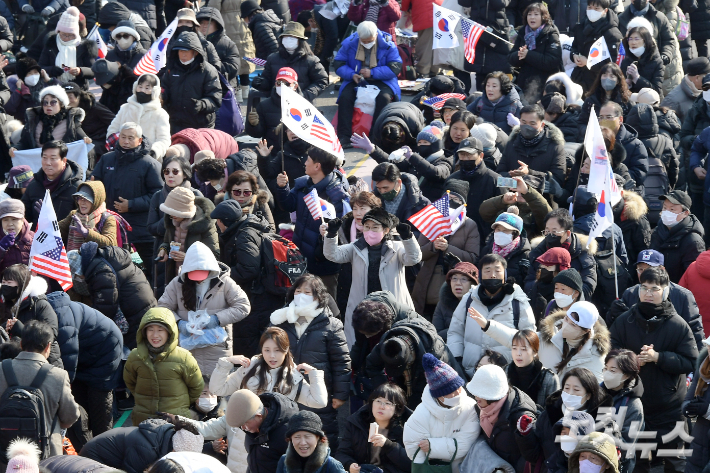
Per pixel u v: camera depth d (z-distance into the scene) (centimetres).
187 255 3170
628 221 3806
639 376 2906
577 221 3709
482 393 2534
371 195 3506
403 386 2848
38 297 2984
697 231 3759
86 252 3347
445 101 4691
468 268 3225
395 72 5384
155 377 2931
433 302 3672
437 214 3544
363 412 2697
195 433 2652
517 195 3769
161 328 2927
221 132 4650
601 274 3450
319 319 3016
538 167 4059
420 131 4606
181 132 4562
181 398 2959
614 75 4609
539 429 2503
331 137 3862
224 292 3209
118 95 5131
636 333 2989
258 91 5469
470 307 3073
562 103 4662
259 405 2527
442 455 2559
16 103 5372
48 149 4012
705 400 2703
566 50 5572
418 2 6078
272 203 3994
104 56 5625
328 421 2970
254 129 4944
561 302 3084
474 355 3055
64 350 2986
